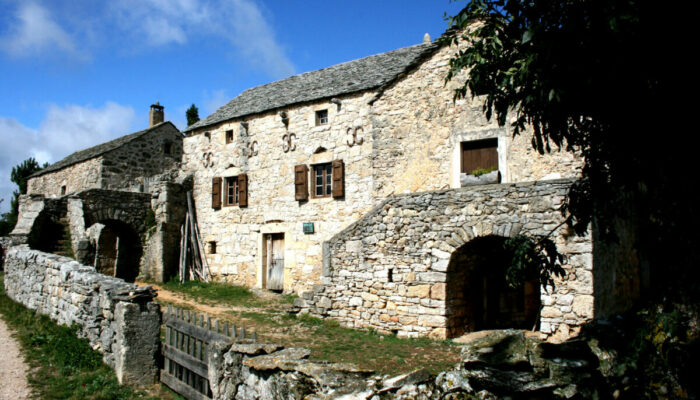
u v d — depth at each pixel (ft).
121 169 72.59
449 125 38.45
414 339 30.58
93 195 56.70
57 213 56.65
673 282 12.92
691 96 12.62
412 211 32.65
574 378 13.53
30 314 34.68
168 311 23.58
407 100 40.70
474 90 17.11
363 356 26.22
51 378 23.17
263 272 53.36
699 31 12.20
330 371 15.48
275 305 44.06
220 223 58.34
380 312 33.17
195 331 20.77
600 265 27.04
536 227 27.99
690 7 11.96
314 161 49.67
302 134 51.03
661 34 12.53
